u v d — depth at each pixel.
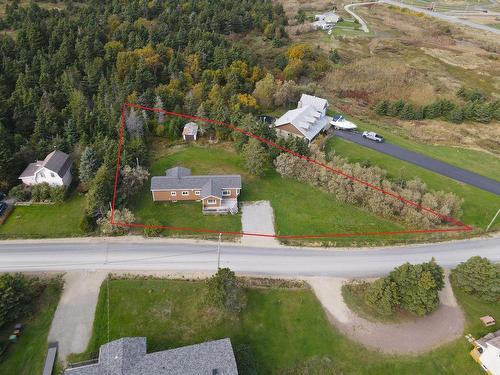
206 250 47.00
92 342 36.44
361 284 44.03
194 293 41.41
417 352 37.91
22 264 43.28
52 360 34.56
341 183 56.56
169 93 72.69
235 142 66.94
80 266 43.59
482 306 42.78
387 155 69.69
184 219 51.41
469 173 66.12
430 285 38.81
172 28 97.31
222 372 31.70
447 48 122.00
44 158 57.03
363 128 79.69
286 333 38.66
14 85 69.62
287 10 153.62
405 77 99.19
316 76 97.44
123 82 73.38
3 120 59.78
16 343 35.94
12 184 53.47
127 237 47.97
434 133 79.81
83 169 52.81
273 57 100.62
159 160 63.16
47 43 81.06
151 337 37.22
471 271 43.00
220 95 73.31
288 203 55.78
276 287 42.84
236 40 106.81
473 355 37.75
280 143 62.97
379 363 36.84
